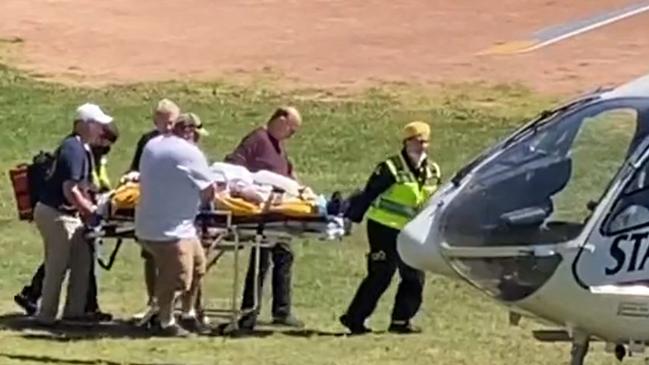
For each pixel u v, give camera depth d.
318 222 46.31
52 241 46.94
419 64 125.25
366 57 127.81
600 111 34.72
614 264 32.69
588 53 125.94
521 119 107.25
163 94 114.00
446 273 34.72
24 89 113.75
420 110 109.94
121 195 46.38
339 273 61.91
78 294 47.81
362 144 98.94
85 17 138.88
